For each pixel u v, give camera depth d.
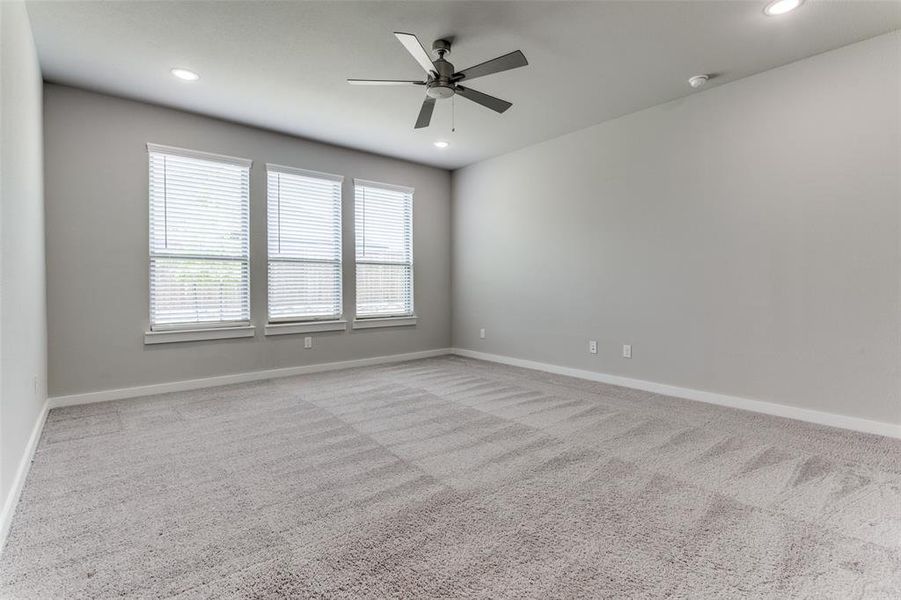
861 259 2.86
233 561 1.58
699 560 1.57
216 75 3.29
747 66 3.15
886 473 2.26
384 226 5.50
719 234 3.51
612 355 4.29
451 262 6.18
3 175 1.83
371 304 5.39
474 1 2.40
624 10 2.48
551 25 2.63
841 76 2.90
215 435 2.87
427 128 4.45
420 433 2.91
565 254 4.69
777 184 3.20
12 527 1.79
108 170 3.66
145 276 3.85
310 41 2.82
